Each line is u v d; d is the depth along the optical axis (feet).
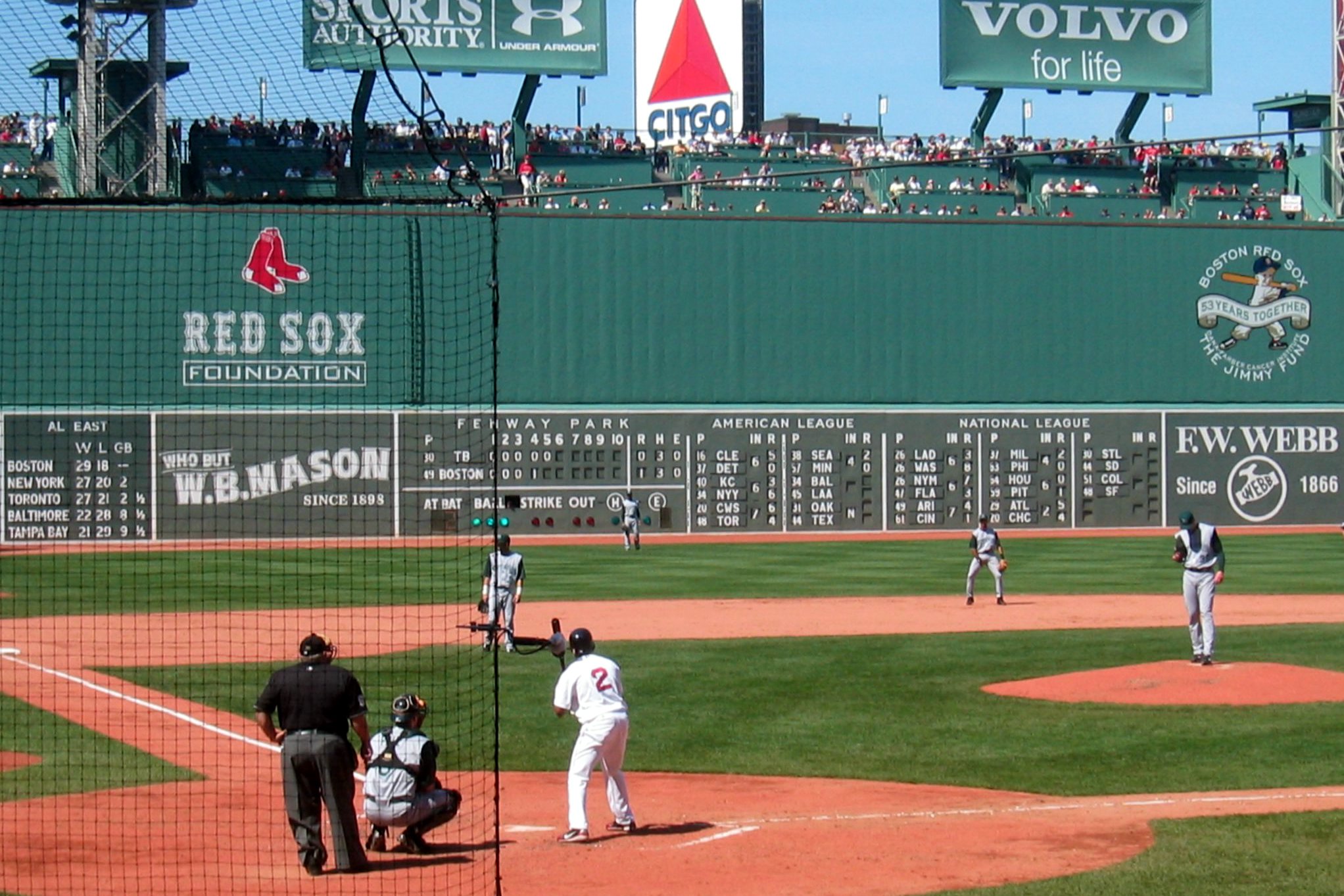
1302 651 96.02
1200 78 264.72
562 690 51.29
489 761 65.77
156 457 193.16
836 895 43.14
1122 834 50.21
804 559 180.55
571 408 208.74
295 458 198.59
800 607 127.34
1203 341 234.99
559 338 214.28
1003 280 229.25
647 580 152.87
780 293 222.48
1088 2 259.60
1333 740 67.26
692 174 250.98
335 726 47.39
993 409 220.84
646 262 218.18
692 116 273.33
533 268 213.05
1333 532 228.02
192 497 194.80
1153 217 254.06
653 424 210.18
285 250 199.11
